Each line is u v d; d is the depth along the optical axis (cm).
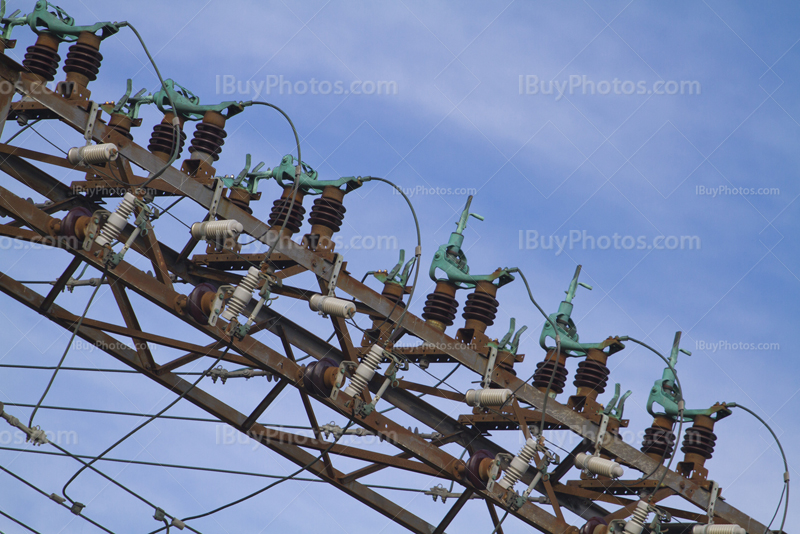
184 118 2425
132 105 2323
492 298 2631
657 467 2622
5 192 2047
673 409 2891
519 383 2644
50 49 2250
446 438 2641
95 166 2259
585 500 2869
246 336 2245
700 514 2870
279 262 2422
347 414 2331
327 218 2441
